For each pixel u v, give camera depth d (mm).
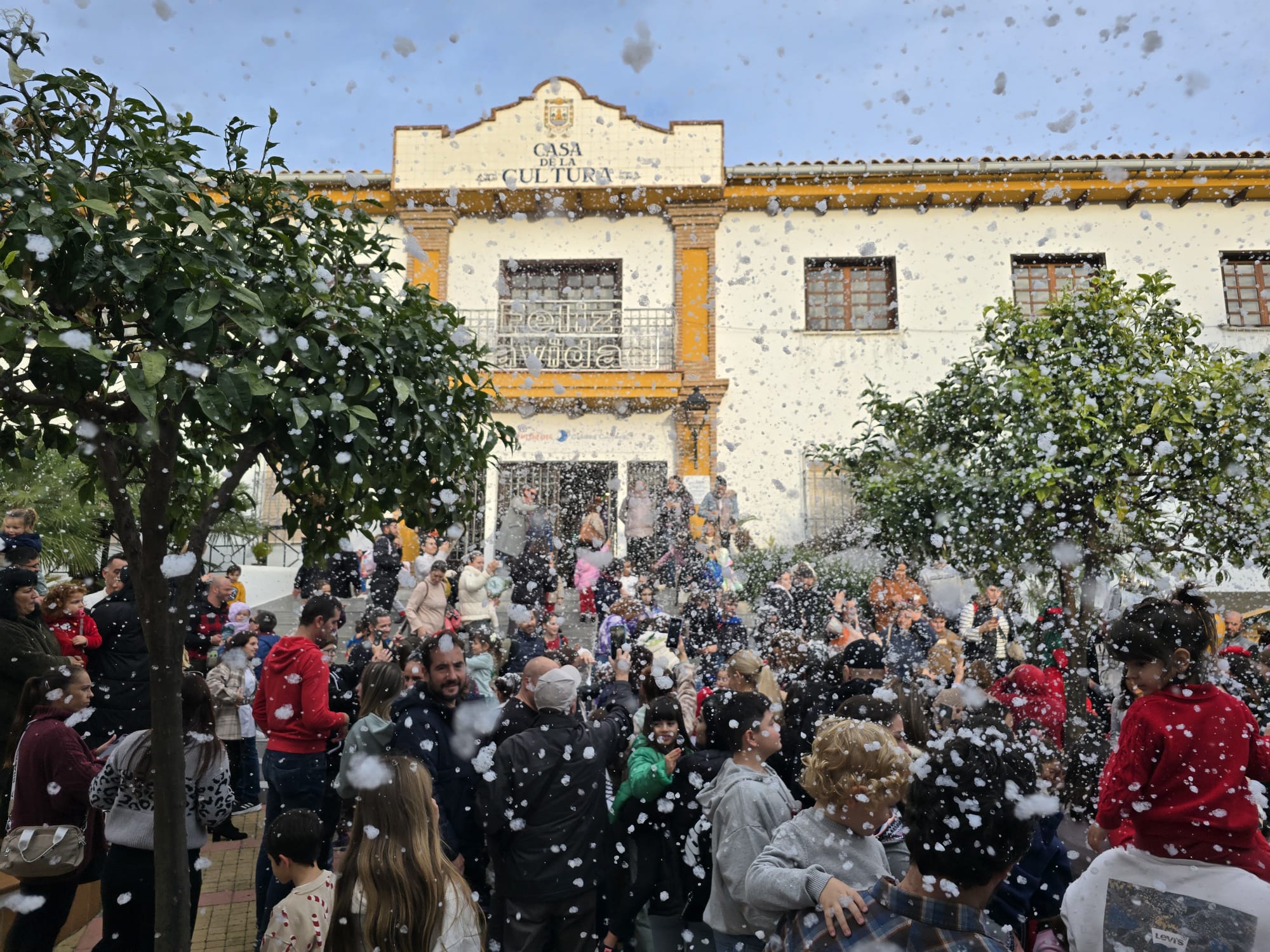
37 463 7035
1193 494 4219
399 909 1703
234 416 1973
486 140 11867
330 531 2633
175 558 2184
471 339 2672
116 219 1829
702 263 11945
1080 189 11180
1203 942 1605
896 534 5383
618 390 11641
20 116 1864
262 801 4680
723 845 1970
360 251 2471
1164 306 4617
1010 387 4480
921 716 2633
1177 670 1823
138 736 2580
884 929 1223
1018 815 1204
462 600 6984
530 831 2465
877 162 11406
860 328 11852
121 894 2479
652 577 8727
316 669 3104
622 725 3150
